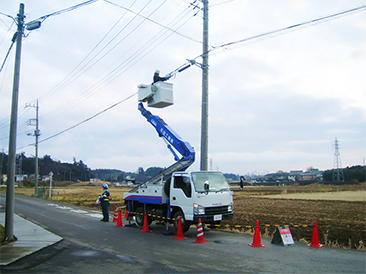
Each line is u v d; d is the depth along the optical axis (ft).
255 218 64.13
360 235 45.06
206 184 36.58
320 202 109.29
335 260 26.45
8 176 37.29
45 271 24.03
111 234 41.27
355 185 283.59
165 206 43.73
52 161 514.27
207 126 44.57
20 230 44.39
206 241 35.53
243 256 28.09
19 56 39.99
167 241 35.96
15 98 38.83
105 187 56.03
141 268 24.40
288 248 31.65
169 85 46.98
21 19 40.22
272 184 372.79
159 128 47.62
